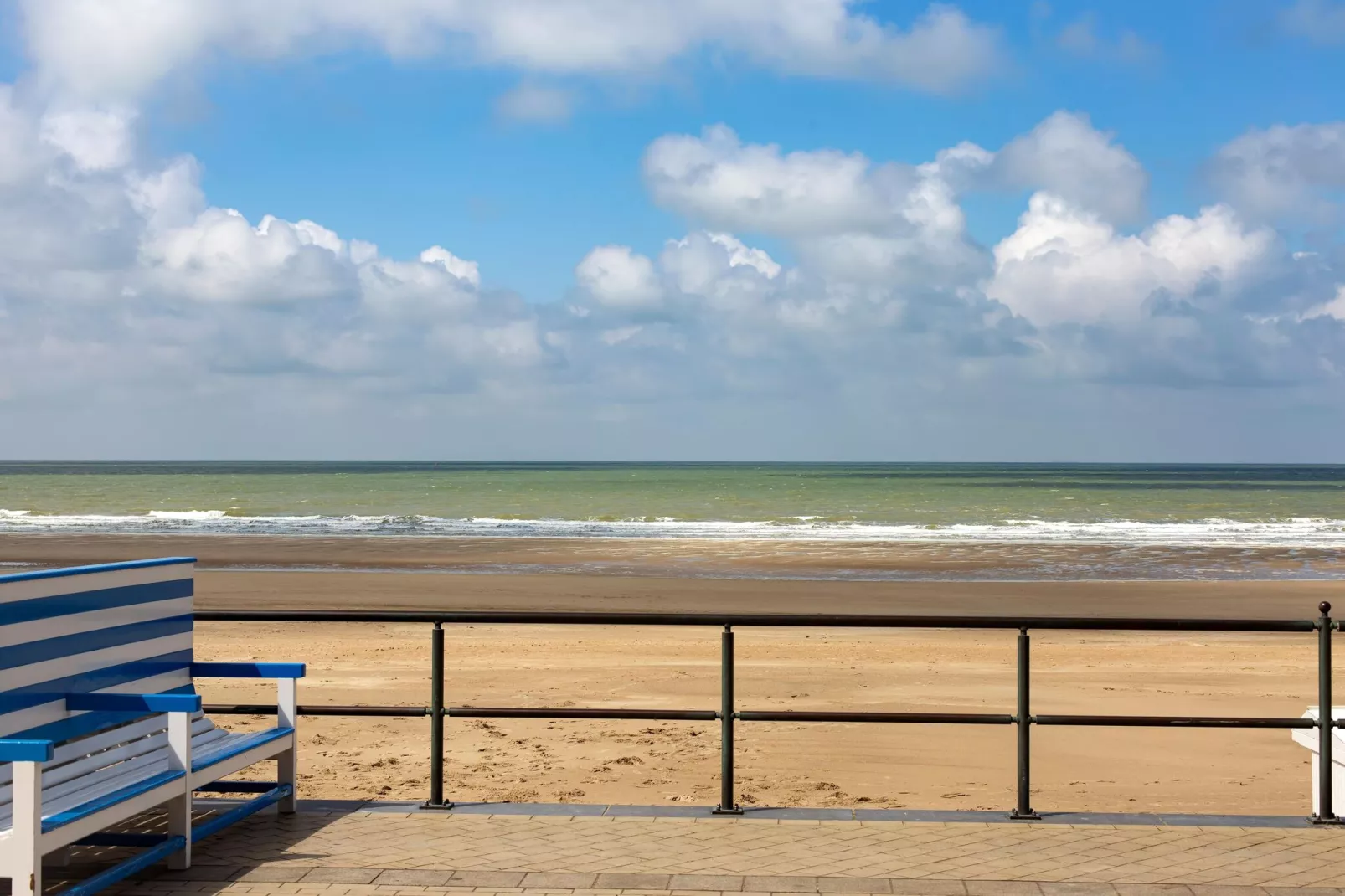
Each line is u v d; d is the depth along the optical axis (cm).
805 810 536
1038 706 1238
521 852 471
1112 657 1573
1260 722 514
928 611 2323
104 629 443
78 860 455
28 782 362
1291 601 2494
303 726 1083
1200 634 1873
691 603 2419
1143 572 3058
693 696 1279
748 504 6931
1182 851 473
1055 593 2623
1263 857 464
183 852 448
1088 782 900
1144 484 11775
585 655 1574
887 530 4603
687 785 877
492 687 1328
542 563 3256
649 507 6519
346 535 4294
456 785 868
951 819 520
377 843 483
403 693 1291
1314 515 5906
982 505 6888
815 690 1322
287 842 485
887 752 989
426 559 3344
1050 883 431
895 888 427
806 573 3008
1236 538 4225
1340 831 502
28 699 397
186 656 509
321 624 1948
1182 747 1016
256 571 3020
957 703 1251
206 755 473
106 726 441
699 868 451
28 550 3647
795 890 425
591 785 876
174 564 498
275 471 17575
